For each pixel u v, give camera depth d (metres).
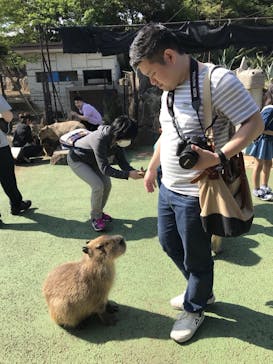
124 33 7.34
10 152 4.29
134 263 3.28
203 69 1.86
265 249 3.44
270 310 2.60
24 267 3.31
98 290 2.36
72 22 14.00
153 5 16.73
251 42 7.03
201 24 6.96
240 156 1.96
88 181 3.80
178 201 2.10
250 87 6.76
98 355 2.28
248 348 2.28
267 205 4.41
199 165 1.74
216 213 1.98
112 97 9.95
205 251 2.20
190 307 2.39
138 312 2.63
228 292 2.81
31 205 4.81
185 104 1.88
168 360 2.22
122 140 3.50
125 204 4.68
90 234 3.92
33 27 10.38
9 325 2.56
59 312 2.40
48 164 6.88
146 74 1.89
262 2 20.72
